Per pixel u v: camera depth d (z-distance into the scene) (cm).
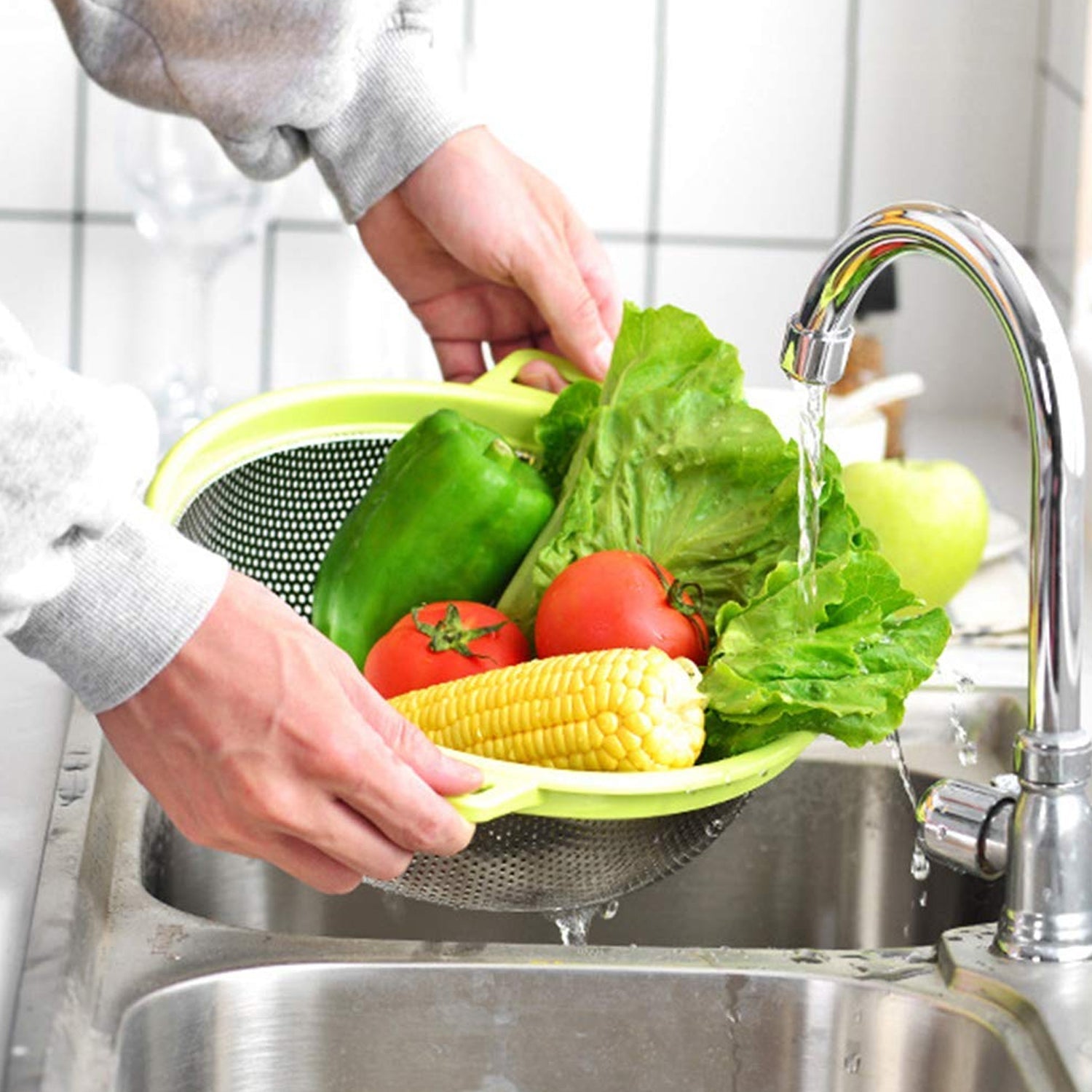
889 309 207
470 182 155
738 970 110
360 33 153
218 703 98
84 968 104
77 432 93
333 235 243
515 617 135
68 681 100
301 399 147
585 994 110
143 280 245
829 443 181
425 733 113
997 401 249
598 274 163
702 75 240
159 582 97
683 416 131
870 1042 108
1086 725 144
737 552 128
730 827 147
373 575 140
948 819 111
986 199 243
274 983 108
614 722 107
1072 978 105
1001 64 239
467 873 111
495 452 140
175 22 154
